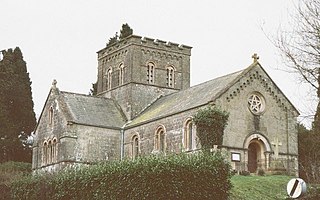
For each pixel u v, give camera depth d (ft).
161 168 115.75
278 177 161.38
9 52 291.99
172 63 234.79
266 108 182.70
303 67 69.15
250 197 131.85
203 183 118.32
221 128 169.89
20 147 276.62
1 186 161.07
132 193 118.01
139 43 228.84
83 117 209.26
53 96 218.79
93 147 206.08
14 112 283.18
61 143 204.74
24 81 288.71
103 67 245.04
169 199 114.83
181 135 180.96
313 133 83.66
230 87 176.35
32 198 145.59
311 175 142.82
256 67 183.62
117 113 222.89
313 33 69.00
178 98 205.36
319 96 70.85
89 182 129.49
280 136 183.21
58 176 141.90
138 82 225.76
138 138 203.51
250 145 180.75
